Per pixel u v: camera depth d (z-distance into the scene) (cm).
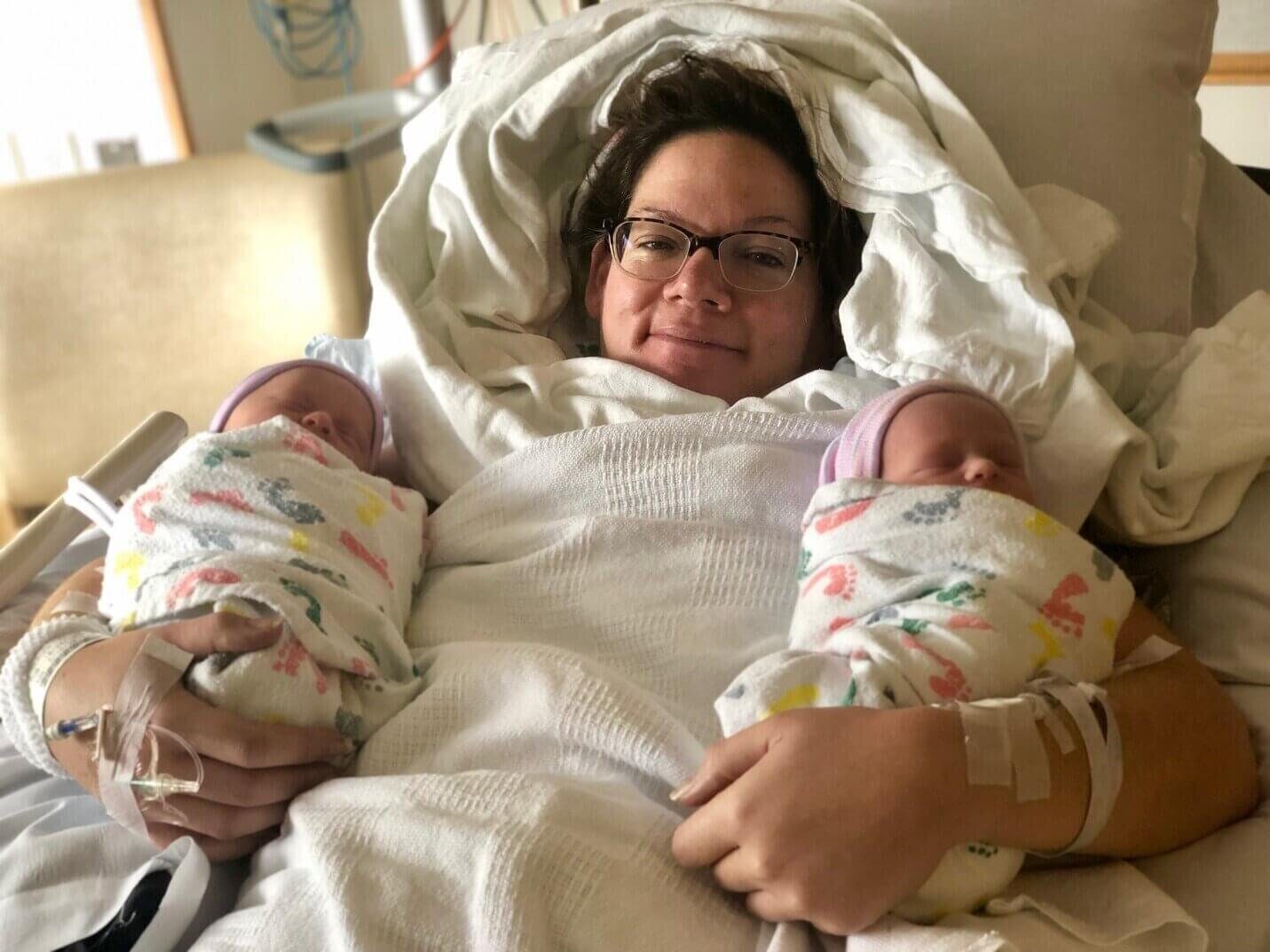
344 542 81
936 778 58
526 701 72
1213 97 150
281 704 70
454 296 111
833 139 102
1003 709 61
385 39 262
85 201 178
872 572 71
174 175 183
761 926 62
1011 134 106
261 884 66
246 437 84
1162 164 105
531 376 99
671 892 62
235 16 247
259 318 187
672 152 104
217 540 78
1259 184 126
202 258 184
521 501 89
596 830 63
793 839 58
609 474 87
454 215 111
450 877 60
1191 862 68
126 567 78
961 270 97
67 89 223
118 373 180
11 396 174
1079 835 62
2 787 82
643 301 100
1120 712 66
